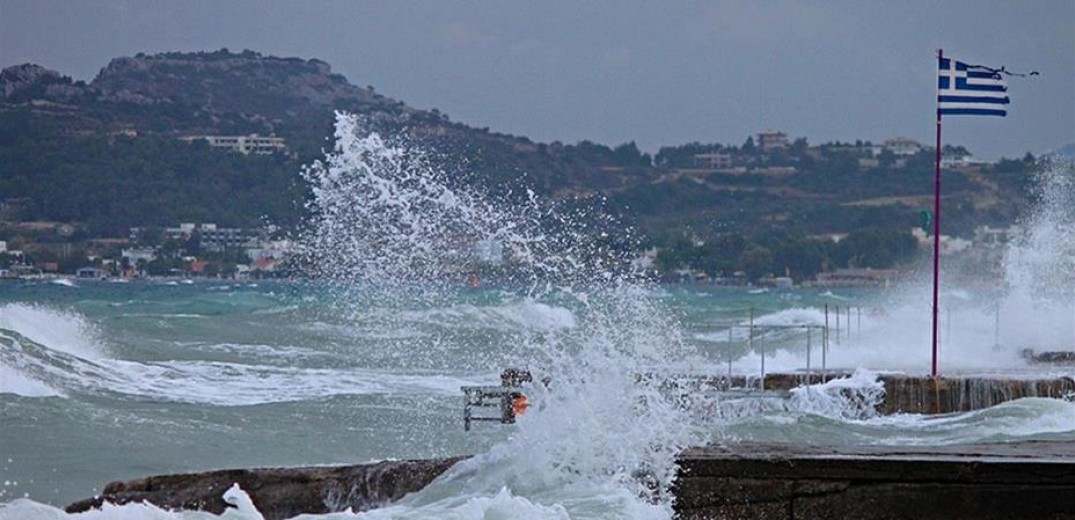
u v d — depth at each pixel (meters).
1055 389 42.69
